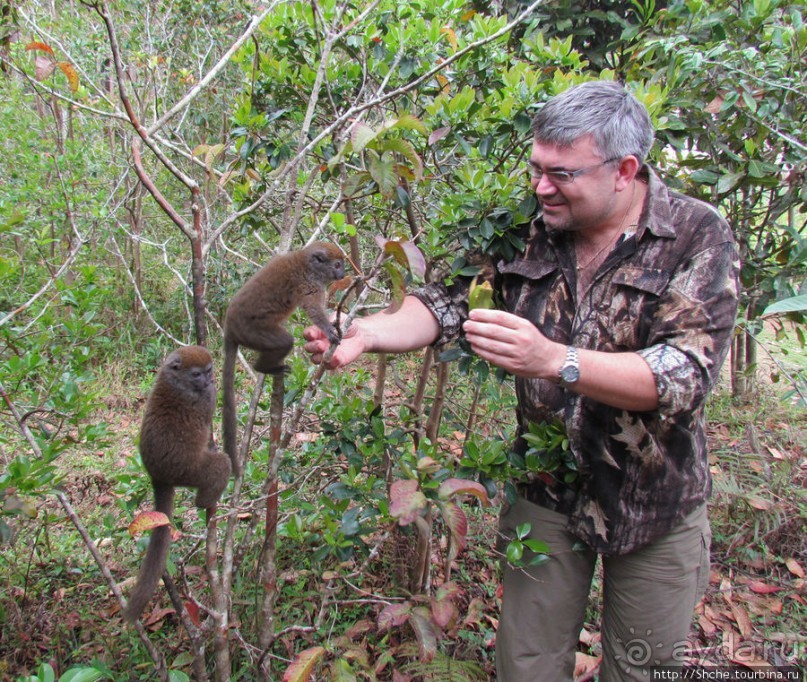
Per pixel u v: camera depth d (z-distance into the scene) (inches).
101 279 259.6
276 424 93.7
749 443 198.1
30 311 162.7
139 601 86.4
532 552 108.0
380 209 144.6
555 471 103.7
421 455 96.2
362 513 104.0
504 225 104.6
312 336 92.4
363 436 116.9
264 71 127.7
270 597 98.5
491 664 131.3
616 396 81.5
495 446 108.3
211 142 279.1
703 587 106.4
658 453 94.0
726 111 158.4
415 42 121.6
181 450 91.4
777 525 166.9
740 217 182.1
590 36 223.9
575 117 82.6
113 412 227.9
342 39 123.0
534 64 141.9
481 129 119.0
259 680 99.3
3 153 255.4
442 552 147.7
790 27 162.2
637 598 102.4
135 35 247.0
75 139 279.6
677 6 169.8
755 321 168.1
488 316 79.8
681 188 143.6
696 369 82.7
